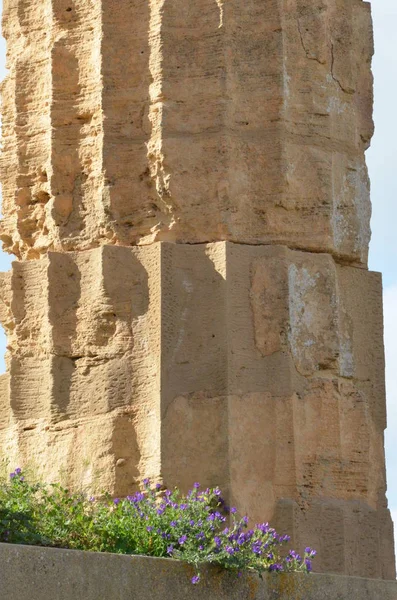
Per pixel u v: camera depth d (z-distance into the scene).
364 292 16.08
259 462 14.88
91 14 15.91
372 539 15.44
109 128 15.60
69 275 15.52
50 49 16.00
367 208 16.23
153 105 15.47
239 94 15.48
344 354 15.73
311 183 15.62
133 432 14.96
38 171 16.06
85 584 12.22
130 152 15.58
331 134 15.88
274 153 15.43
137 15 15.70
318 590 14.01
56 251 15.69
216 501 14.50
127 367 15.08
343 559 15.05
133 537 13.52
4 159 16.27
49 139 15.91
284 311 15.21
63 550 12.13
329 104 15.91
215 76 15.41
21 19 16.41
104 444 15.01
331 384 15.47
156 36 15.51
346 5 16.34
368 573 15.33
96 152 15.69
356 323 15.95
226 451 14.66
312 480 15.18
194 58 15.50
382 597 14.58
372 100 16.48
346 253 15.90
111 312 15.19
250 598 13.43
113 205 15.53
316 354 15.43
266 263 15.27
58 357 15.40
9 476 14.84
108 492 14.88
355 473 15.53
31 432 15.51
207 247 15.18
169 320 14.99
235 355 14.94
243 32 15.58
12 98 16.34
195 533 13.55
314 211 15.59
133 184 15.57
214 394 14.84
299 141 15.64
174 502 14.07
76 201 15.83
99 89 15.66
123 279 15.21
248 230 15.34
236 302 15.06
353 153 16.12
